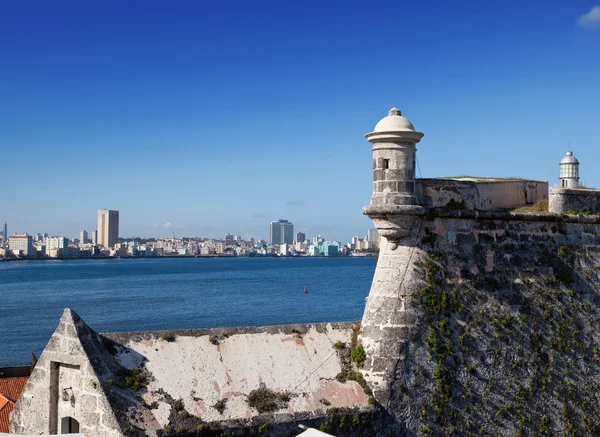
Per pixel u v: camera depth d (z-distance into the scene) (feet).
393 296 71.51
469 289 75.15
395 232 72.28
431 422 70.23
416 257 72.84
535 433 76.28
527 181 87.45
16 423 65.16
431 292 72.59
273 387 64.44
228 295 542.57
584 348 81.76
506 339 76.23
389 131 71.15
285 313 395.75
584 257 84.48
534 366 77.66
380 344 70.18
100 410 57.67
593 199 86.79
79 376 60.44
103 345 62.08
